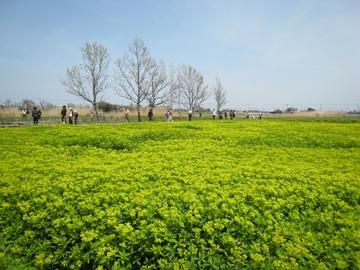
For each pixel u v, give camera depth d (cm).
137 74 5794
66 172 1065
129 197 852
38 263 657
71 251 686
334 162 1350
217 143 1769
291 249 676
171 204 829
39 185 928
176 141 1788
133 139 1867
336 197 955
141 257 684
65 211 805
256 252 683
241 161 1317
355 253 661
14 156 1332
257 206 851
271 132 2195
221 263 663
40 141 1698
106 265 656
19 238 725
